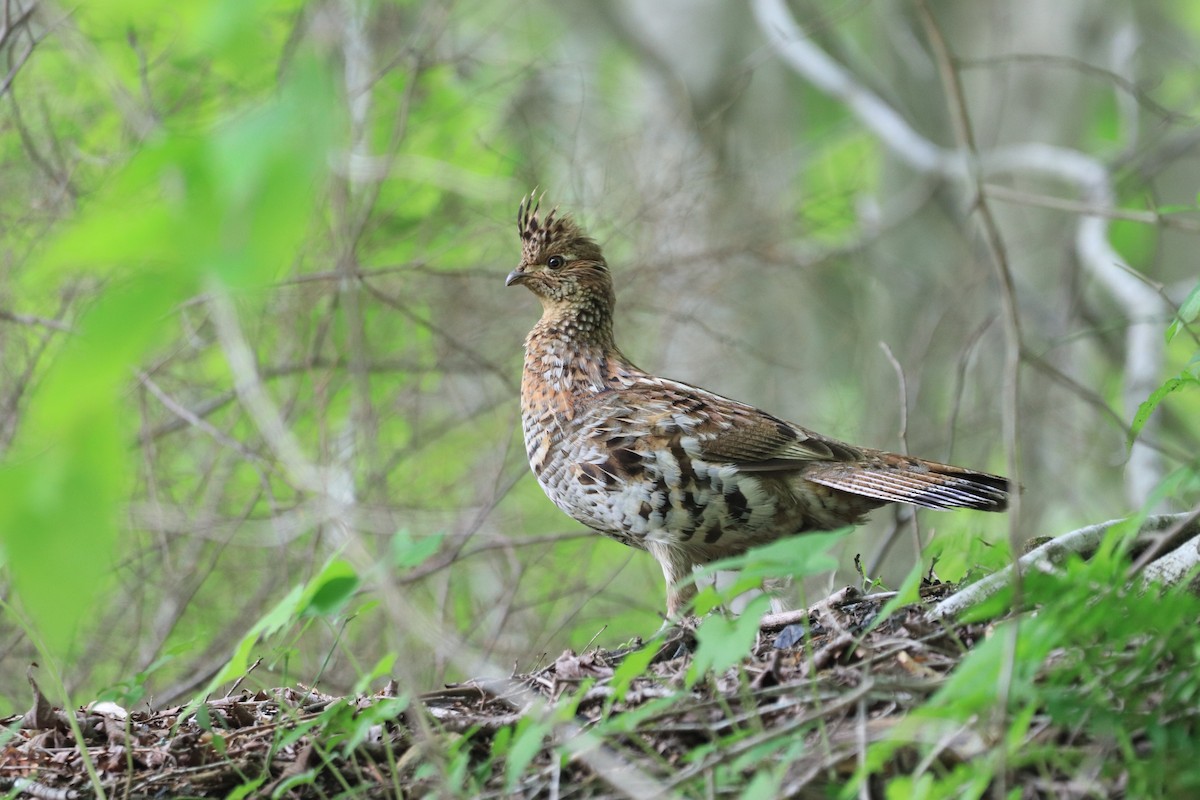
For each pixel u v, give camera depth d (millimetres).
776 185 18750
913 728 5164
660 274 15547
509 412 16266
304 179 3258
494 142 17203
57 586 3590
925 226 21297
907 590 5637
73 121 14016
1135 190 18641
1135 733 5336
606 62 21156
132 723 7449
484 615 13695
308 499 12695
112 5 4652
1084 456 18766
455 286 15594
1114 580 5535
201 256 3254
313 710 7363
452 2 14359
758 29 20391
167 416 14969
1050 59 12484
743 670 6047
